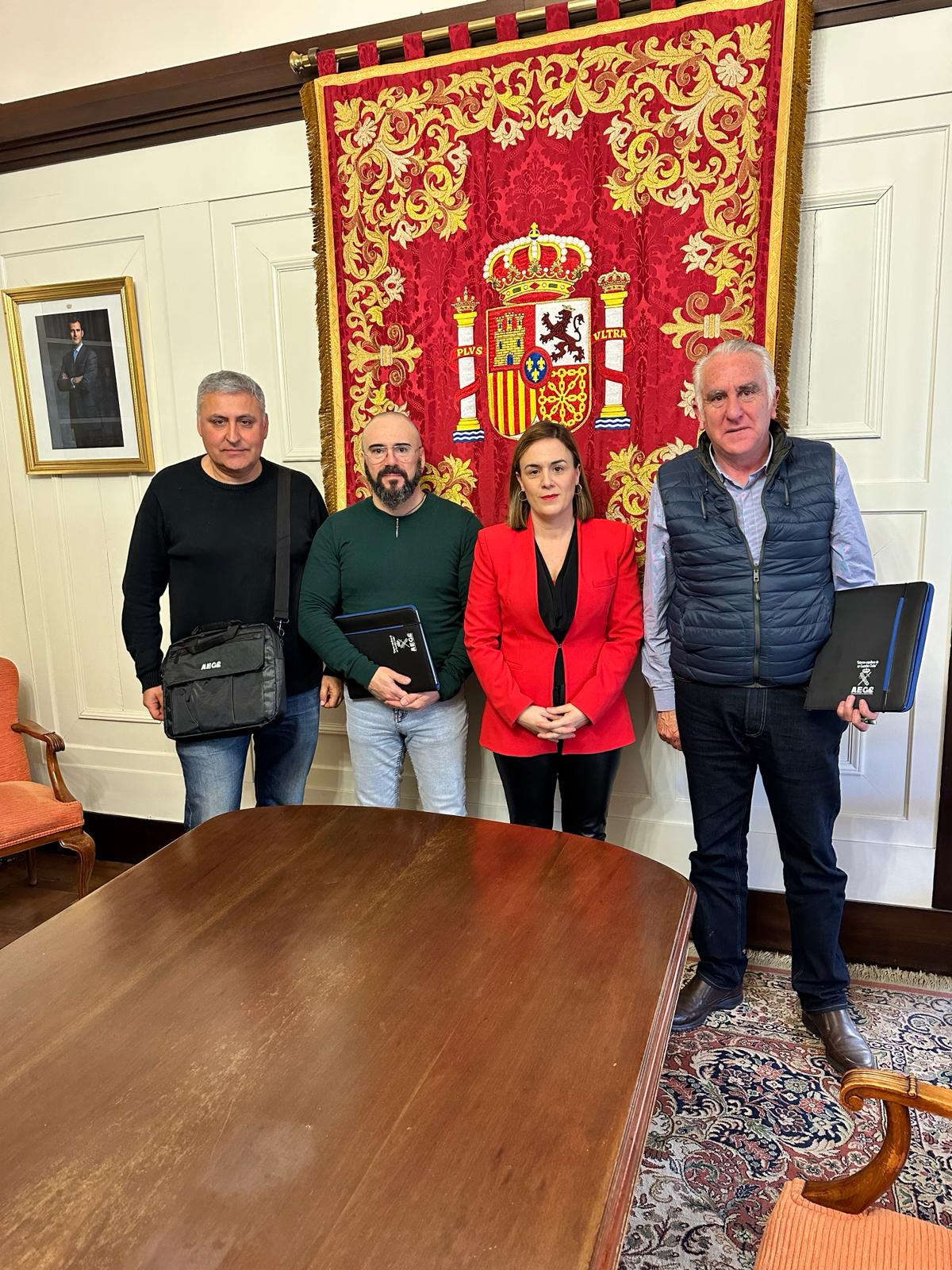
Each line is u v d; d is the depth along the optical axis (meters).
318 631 2.30
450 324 2.50
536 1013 1.11
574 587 2.17
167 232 2.82
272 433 2.84
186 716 2.25
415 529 2.33
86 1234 0.82
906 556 2.30
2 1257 0.79
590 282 2.35
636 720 2.59
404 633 2.23
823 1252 1.02
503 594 2.20
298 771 2.50
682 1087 1.95
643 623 2.21
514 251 2.40
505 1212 0.83
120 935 1.32
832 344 2.28
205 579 2.32
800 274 2.27
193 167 2.75
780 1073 1.99
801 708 1.96
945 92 2.10
